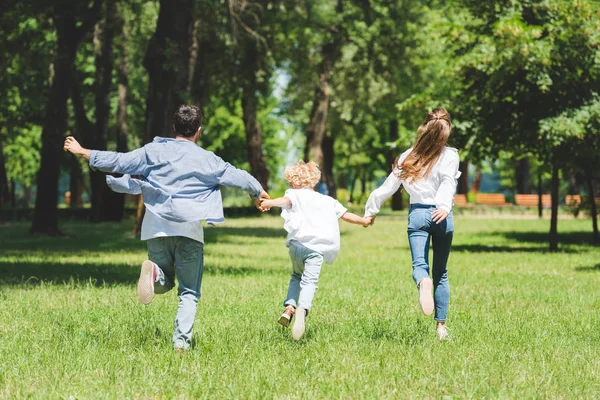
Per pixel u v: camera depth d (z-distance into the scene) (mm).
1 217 48938
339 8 40875
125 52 44812
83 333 8094
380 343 7703
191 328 7078
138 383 5902
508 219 51688
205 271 16750
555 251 25453
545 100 24406
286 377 6148
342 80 43656
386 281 15117
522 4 24609
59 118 31875
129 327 8453
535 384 6047
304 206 7824
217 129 73125
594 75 23984
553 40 23750
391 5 41656
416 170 7711
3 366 6477
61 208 53000
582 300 12188
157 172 6973
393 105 47250
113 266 18031
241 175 7137
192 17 28922
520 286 14461
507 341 8078
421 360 6906
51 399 5441
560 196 72250
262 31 35812
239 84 39000
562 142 24828
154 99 27859
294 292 8008
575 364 6906
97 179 46938
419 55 42500
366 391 5734
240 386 5848
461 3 25812
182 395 5582
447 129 7754
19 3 27062
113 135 55469
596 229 30281
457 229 40125
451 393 5770
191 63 33344
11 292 12242
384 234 36406
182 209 6863
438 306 8188
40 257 21156
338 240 7871
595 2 24031
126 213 53875
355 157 76688
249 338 7840
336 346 7527
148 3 37812
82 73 44312
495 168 81688
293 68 43031
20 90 36562
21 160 72188
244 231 36875
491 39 23891
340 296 12172
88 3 30766
